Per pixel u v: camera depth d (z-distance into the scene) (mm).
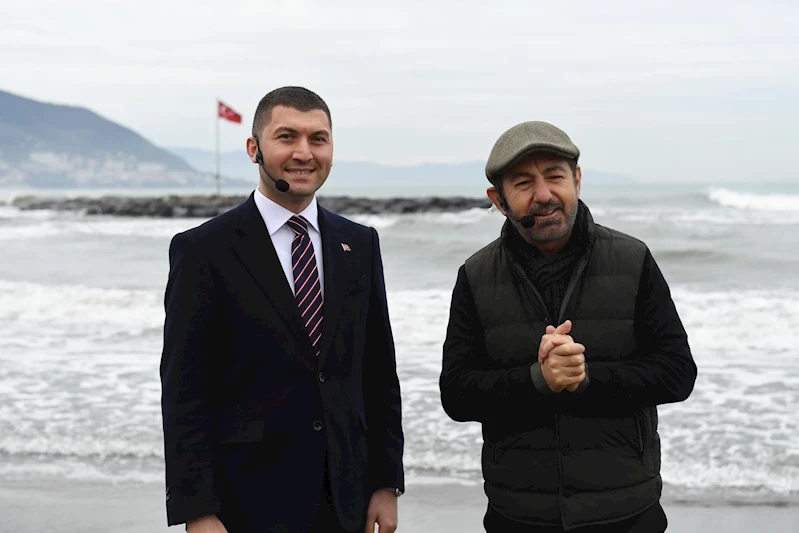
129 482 5266
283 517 2654
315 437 2688
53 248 22438
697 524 4469
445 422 6191
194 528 2607
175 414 2607
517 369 2602
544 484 2617
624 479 2598
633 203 40281
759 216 28688
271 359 2672
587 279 2662
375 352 2986
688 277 14133
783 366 7656
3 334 9945
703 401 6559
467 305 2803
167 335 2672
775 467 5160
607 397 2562
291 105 2725
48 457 5715
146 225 34250
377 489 2936
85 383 7516
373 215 38906
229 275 2689
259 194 2828
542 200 2557
